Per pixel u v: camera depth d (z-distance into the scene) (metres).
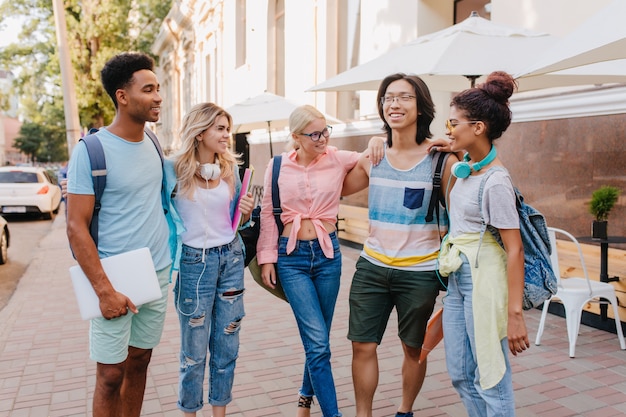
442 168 2.99
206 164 3.10
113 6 26.11
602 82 4.66
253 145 15.62
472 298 2.62
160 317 2.99
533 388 3.98
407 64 4.49
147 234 2.85
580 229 5.55
